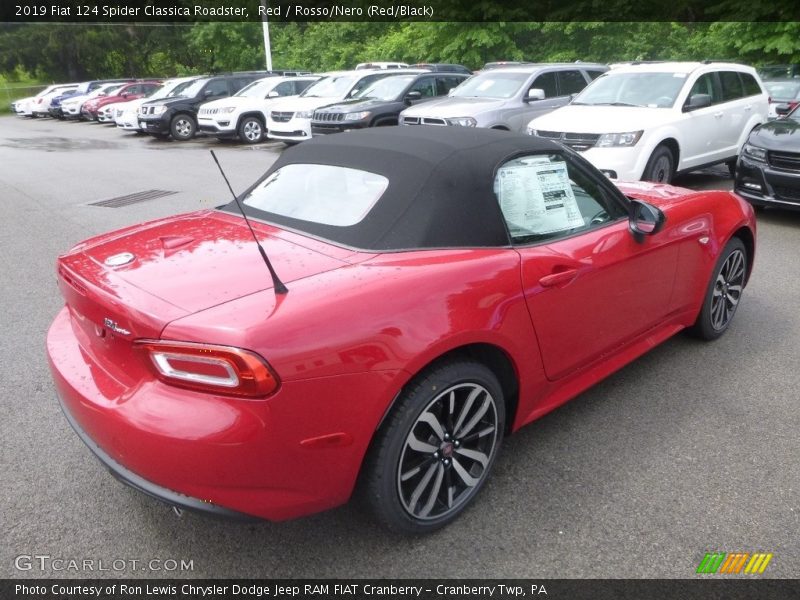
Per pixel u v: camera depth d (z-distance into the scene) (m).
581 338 3.08
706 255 3.89
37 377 3.93
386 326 2.23
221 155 14.77
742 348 4.20
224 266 2.42
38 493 2.84
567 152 3.20
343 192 2.83
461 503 2.64
